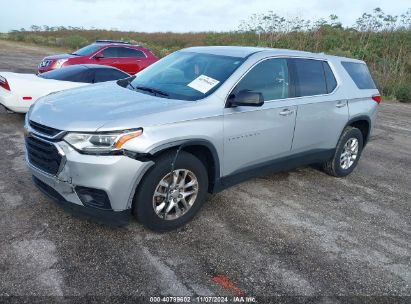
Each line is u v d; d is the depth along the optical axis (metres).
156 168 3.40
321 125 5.04
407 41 20.78
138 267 3.15
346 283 3.20
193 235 3.71
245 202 4.54
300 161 5.01
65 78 7.62
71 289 2.85
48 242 3.39
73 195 3.29
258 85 4.26
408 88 15.79
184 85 4.14
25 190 4.33
